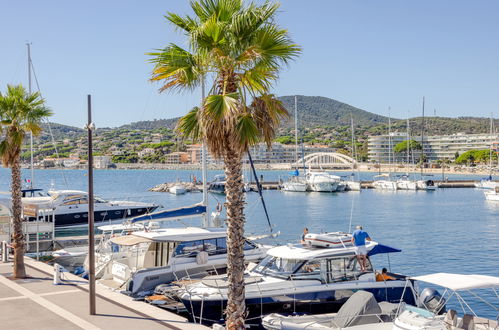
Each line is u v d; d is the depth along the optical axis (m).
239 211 12.02
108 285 19.28
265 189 106.56
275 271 16.67
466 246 37.09
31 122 20.55
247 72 12.52
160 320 14.34
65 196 41.69
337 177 102.38
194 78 12.46
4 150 19.95
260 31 11.98
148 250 20.39
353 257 17.00
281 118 12.88
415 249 35.94
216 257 20.03
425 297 16.44
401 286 16.92
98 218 43.06
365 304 13.88
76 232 41.50
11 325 13.84
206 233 20.27
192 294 15.92
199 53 12.16
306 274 16.31
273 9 11.87
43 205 40.50
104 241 24.59
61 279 19.81
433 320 12.66
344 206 71.62
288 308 15.91
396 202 78.38
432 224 51.19
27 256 27.64
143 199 86.44
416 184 104.88
